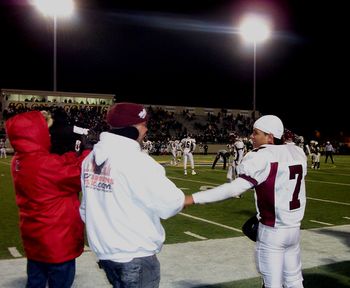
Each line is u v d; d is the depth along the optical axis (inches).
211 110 1899.6
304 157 130.5
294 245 130.1
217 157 856.9
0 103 1515.7
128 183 95.0
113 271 98.3
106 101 1643.7
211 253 233.3
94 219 99.0
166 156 1412.4
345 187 569.3
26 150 109.7
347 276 197.2
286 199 123.7
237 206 402.0
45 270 116.0
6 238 269.4
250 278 193.3
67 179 108.7
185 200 108.0
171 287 181.5
